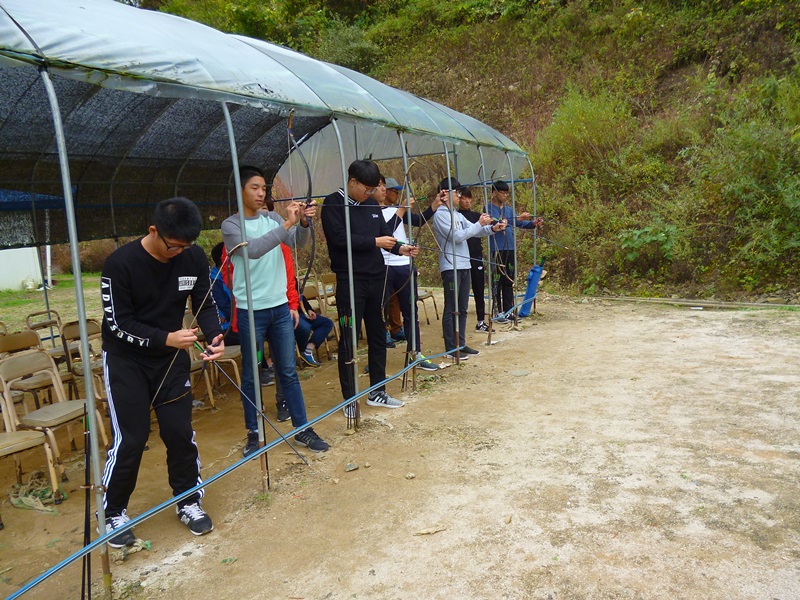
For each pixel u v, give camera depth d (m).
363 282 4.48
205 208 6.97
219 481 3.65
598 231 10.62
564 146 11.77
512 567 2.56
